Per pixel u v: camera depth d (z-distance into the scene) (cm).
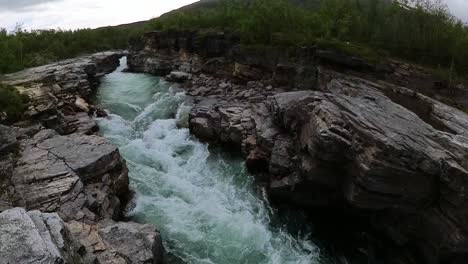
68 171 1652
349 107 1703
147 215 1723
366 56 2523
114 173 1834
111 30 9406
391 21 2848
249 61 3341
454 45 2539
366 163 1441
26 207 1441
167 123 2811
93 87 4219
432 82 2320
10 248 728
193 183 2044
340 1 3262
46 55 6341
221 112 2511
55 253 733
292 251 1581
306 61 2809
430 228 1479
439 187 1413
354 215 1800
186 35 4356
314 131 1664
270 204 1900
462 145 1444
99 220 1479
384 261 1612
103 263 1090
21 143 1934
